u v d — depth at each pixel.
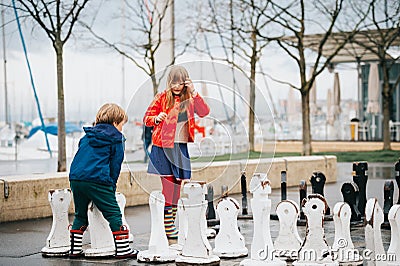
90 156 7.64
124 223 8.91
